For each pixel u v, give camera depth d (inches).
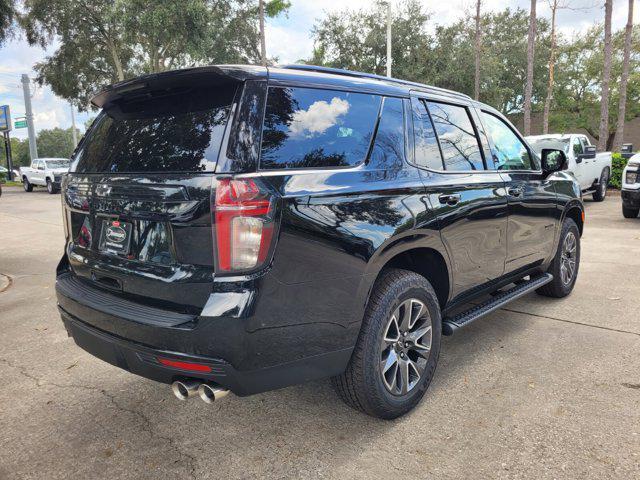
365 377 98.3
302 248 84.3
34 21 950.4
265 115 86.4
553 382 121.7
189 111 91.4
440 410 110.7
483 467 90.2
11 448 100.2
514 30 1347.2
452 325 121.7
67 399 120.3
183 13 853.2
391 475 88.8
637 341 145.7
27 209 585.3
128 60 1134.4
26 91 1179.3
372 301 99.7
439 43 1123.9
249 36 1077.8
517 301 187.6
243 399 118.7
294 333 85.3
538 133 1539.1
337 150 96.3
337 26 1123.9
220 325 78.5
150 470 92.4
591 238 308.0
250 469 92.0
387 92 111.2
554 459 91.7
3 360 143.9
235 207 78.6
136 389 125.1
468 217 121.2
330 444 99.2
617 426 101.7
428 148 117.2
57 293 108.3
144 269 89.4
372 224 95.3
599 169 500.1
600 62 1326.3
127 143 99.5
